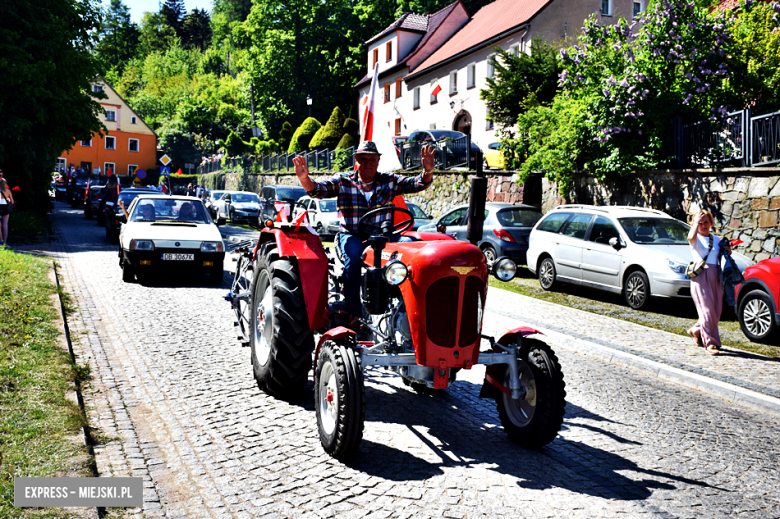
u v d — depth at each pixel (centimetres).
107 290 1104
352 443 439
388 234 511
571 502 399
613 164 1535
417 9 5191
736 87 1500
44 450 416
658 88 1497
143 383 614
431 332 462
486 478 431
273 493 398
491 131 3284
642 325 998
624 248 1164
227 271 1412
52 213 3238
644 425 559
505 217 1547
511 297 1246
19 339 681
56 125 2447
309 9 5541
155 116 9856
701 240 834
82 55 2516
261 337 632
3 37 2248
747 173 1253
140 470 422
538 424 475
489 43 3238
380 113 702
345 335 464
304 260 563
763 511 400
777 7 1541
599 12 3083
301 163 529
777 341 912
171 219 1329
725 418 594
